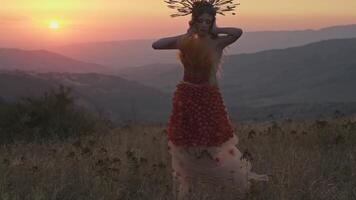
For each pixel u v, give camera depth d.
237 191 6.19
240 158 6.45
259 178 6.52
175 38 6.45
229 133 6.37
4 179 6.64
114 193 6.30
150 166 7.90
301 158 7.79
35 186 6.48
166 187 6.59
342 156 8.29
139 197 6.36
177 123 6.34
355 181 6.80
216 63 6.30
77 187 6.50
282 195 5.99
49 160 8.50
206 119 6.24
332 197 6.12
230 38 6.32
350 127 10.14
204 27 6.27
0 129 13.73
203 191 6.08
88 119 15.39
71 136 13.86
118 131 15.09
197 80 6.29
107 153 9.16
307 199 6.10
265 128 12.63
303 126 12.55
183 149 6.30
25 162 8.07
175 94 6.40
